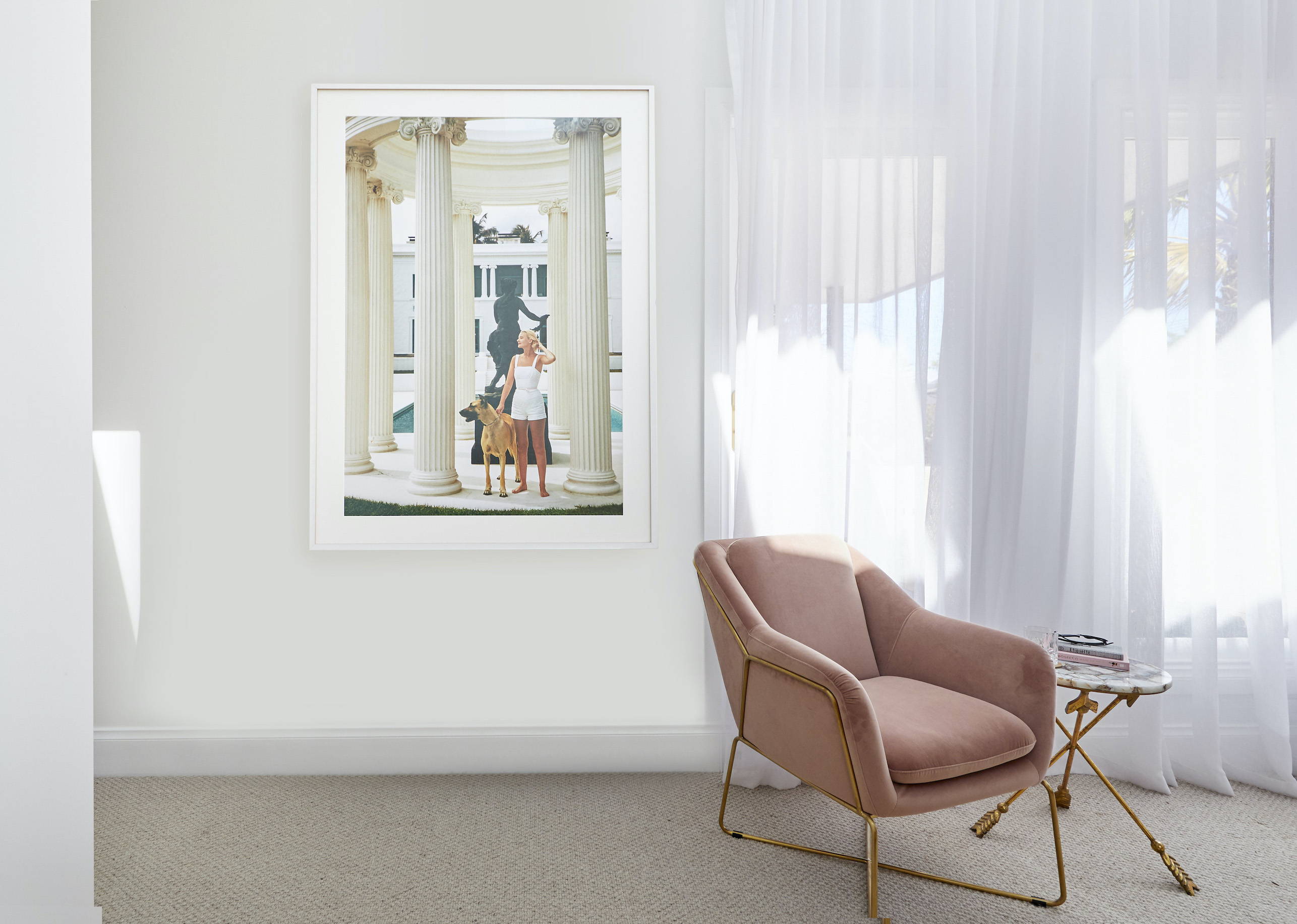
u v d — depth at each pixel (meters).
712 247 2.65
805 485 2.57
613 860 2.10
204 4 2.59
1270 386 2.51
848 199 2.57
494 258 2.63
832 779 1.80
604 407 2.64
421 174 2.61
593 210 2.63
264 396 2.63
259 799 2.44
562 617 2.67
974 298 2.56
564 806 2.40
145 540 2.62
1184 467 2.54
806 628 2.19
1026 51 2.52
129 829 2.25
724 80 2.66
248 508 2.63
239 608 2.63
